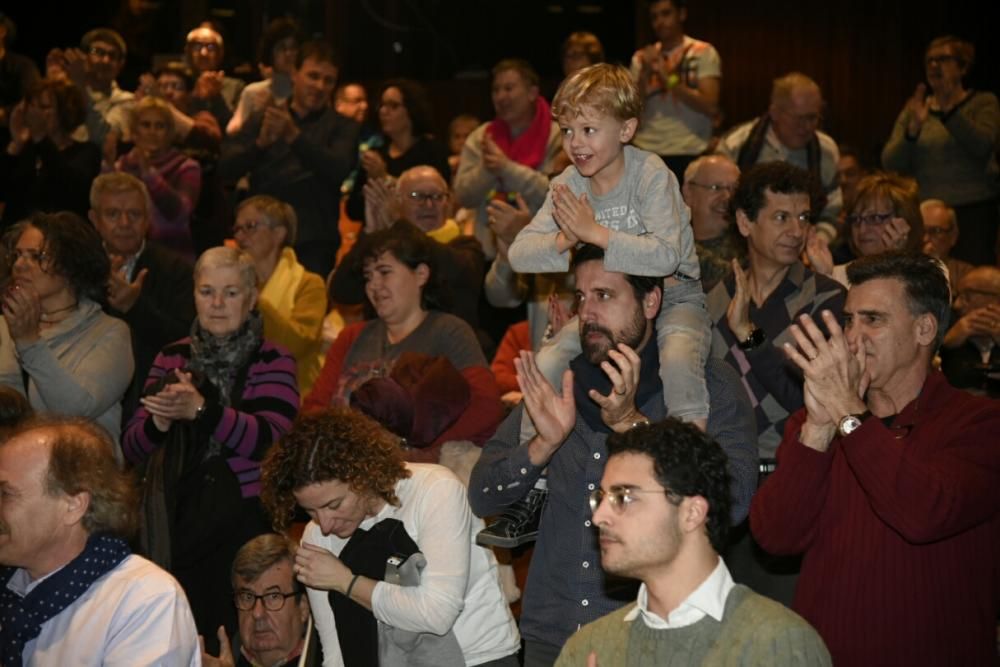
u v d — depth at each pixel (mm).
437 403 4273
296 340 5340
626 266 3387
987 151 7371
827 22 9672
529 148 6691
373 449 3430
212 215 6930
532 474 3406
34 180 6879
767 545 3137
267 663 4258
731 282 4344
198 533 4344
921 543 2961
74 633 3031
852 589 3086
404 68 10219
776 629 2439
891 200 5000
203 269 4637
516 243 3818
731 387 3479
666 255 3389
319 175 6668
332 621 3566
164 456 4402
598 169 3656
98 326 4734
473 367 4555
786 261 4207
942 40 7488
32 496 3059
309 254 6664
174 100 7938
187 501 4383
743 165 6328
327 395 4711
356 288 5465
